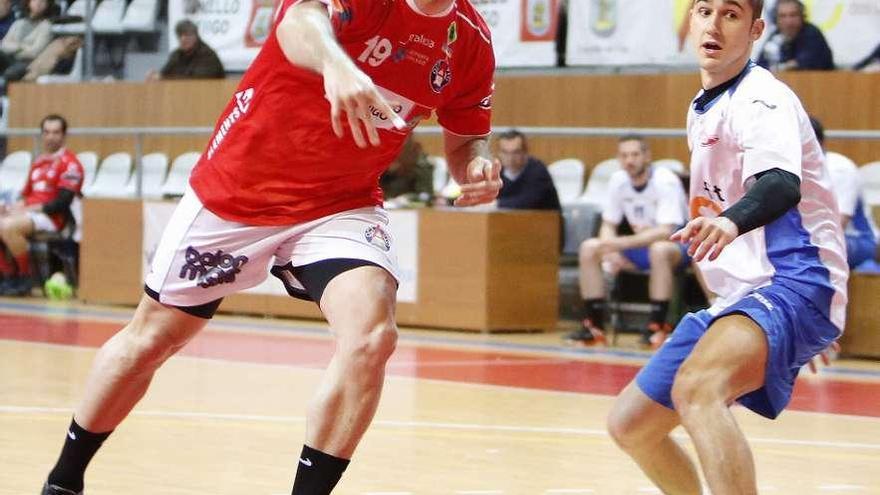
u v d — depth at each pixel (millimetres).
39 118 34562
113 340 8938
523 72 29156
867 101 24578
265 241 8492
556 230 25203
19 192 32562
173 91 32250
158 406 15156
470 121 9078
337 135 7609
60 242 30391
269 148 8305
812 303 8398
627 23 27984
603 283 22984
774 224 8570
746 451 7953
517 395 16797
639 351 22016
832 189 8695
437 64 8250
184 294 8641
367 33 7887
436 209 24703
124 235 28609
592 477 11500
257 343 22344
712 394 8031
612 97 27062
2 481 10672
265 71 8266
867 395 17562
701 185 8812
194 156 31438
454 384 17750
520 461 12234
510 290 24594
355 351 7887
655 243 22422
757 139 8188
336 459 8016
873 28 25547
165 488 10648
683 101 26281
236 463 11805
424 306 24891
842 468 12289
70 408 14836
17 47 38281
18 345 21328
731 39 8516
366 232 8383
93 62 37875
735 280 8641
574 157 27312
